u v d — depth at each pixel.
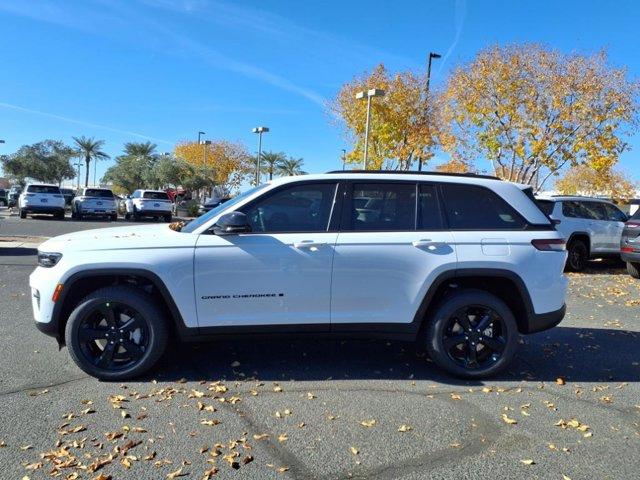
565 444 3.83
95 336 4.75
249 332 4.82
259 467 3.43
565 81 20.69
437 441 3.83
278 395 4.59
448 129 24.27
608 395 4.79
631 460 3.62
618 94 20.27
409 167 31.20
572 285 11.17
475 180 5.22
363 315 4.91
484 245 4.96
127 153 56.94
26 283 9.22
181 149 59.97
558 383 5.05
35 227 22.33
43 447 3.59
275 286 4.79
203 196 48.22
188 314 4.75
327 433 3.90
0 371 4.98
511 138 22.25
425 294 4.91
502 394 4.75
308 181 5.01
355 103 30.34
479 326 5.03
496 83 21.50
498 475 3.40
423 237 4.93
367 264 4.85
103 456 3.50
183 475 3.31
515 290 5.06
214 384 4.78
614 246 13.57
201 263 4.72
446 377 5.11
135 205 30.81
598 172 22.70
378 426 4.04
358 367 5.33
